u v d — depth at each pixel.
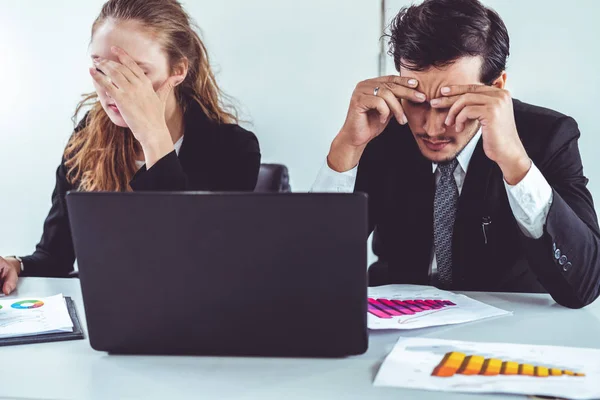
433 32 1.35
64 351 1.04
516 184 1.27
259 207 0.91
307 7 3.13
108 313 0.98
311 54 3.16
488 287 1.54
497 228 1.51
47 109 3.39
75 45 3.32
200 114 1.82
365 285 0.93
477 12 1.37
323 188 1.59
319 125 3.21
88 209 0.93
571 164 1.50
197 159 1.80
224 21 3.21
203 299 0.96
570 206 1.43
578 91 2.93
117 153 1.76
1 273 1.45
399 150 1.62
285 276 0.93
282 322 0.96
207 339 0.98
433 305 1.24
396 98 1.44
